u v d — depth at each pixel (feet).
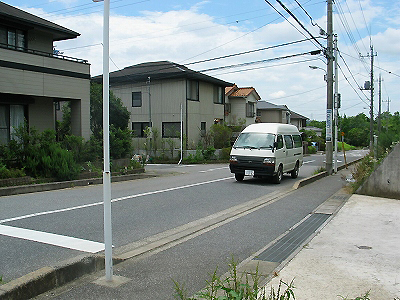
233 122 130.00
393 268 17.56
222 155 107.14
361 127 257.75
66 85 54.60
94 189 43.37
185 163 98.32
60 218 27.71
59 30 55.67
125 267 18.15
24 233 23.43
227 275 17.08
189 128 104.78
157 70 101.76
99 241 22.35
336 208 33.63
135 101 110.22
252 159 50.47
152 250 21.26
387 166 37.83
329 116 63.72
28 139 46.55
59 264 16.26
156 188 45.34
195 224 28.14
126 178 55.67
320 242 22.00
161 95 106.32
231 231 25.70
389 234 23.75
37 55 50.55
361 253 19.86
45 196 37.40
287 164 55.31
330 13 61.82
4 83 46.60
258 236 24.50
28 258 18.85
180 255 20.24
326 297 14.26
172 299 14.47
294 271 17.15
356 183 43.57
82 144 53.88
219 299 11.93
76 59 57.21
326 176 61.36
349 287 15.26
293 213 31.94
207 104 114.01
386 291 14.90
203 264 18.79
